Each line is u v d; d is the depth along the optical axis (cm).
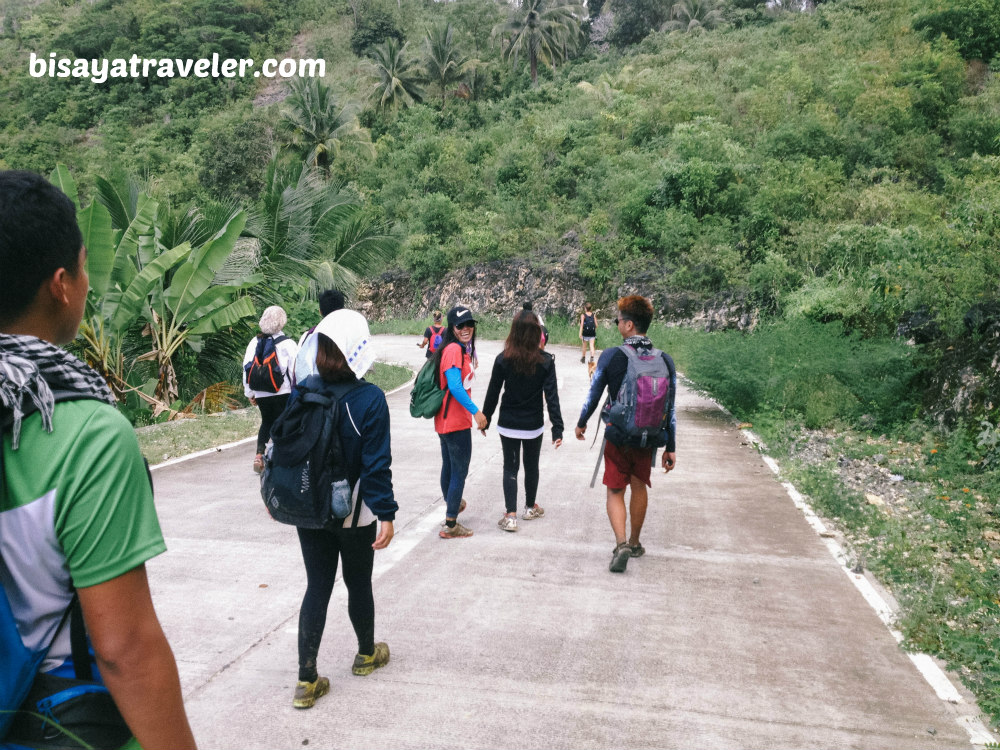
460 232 3916
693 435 1054
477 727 313
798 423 1065
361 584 345
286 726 313
